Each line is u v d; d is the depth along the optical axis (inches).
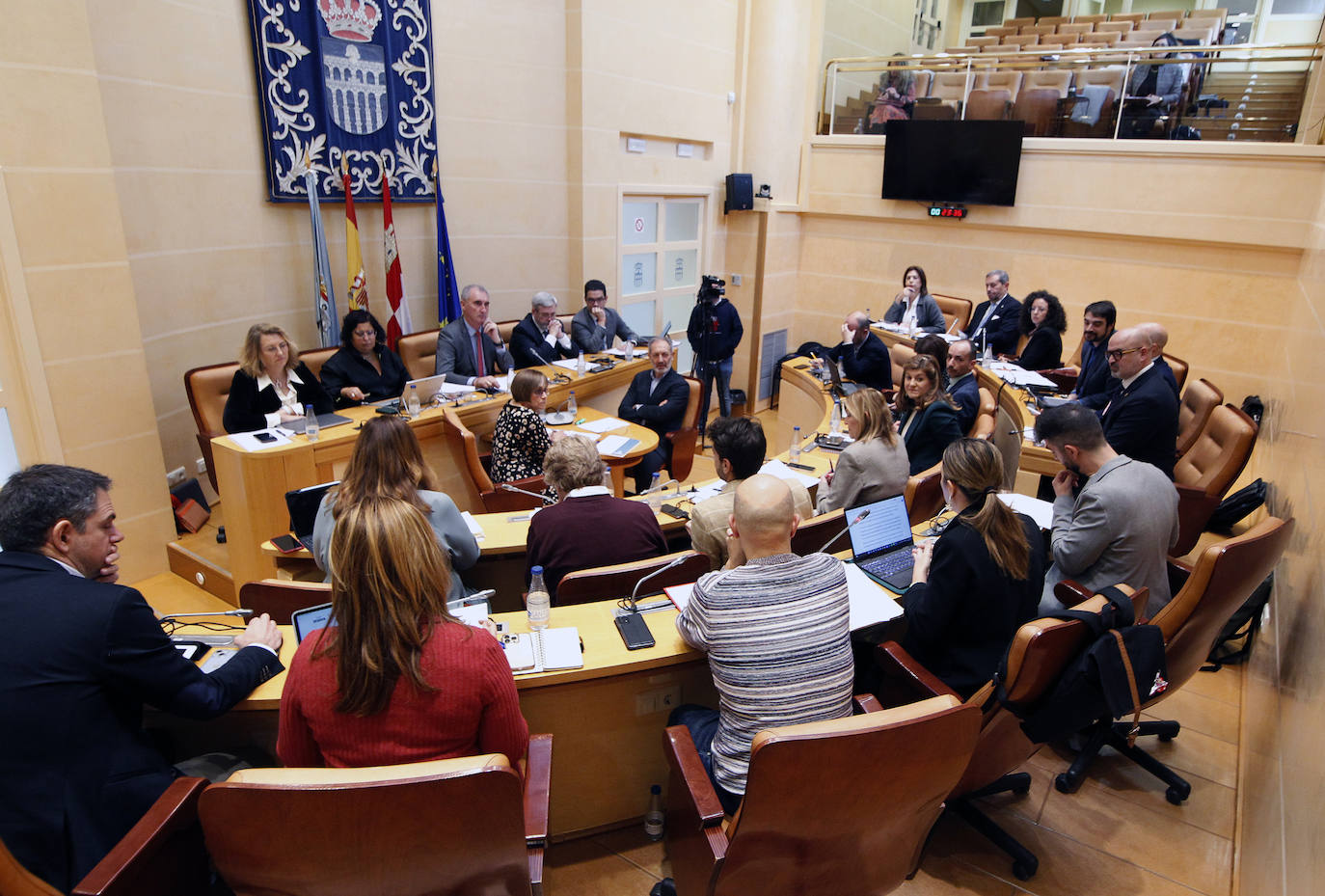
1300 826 66.0
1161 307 267.9
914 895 86.8
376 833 50.7
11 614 59.5
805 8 301.7
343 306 224.4
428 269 243.0
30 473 66.3
